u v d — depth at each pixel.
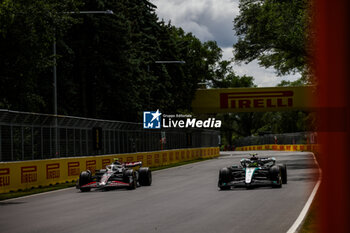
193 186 20.42
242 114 135.88
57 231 8.76
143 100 48.28
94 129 30.16
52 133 25.23
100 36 42.66
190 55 70.25
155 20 58.06
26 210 13.28
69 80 41.84
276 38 36.50
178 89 63.81
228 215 10.51
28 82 30.19
